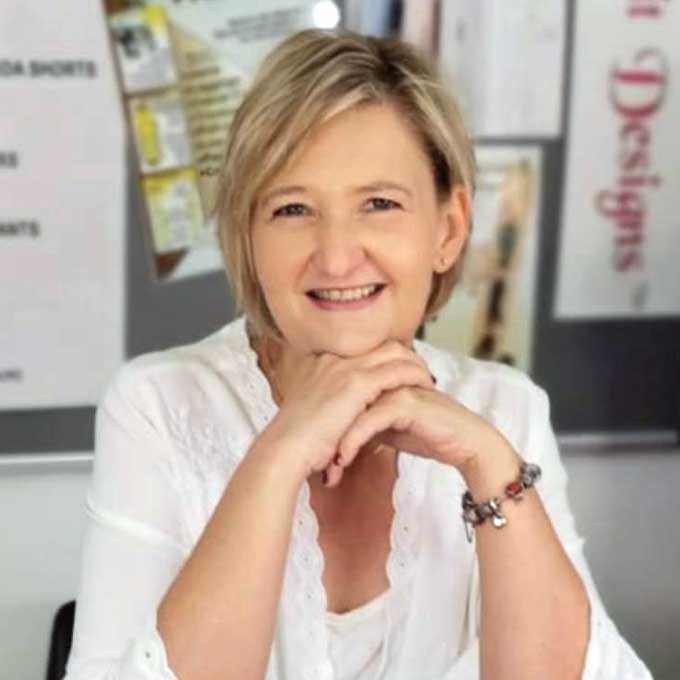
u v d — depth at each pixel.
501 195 1.98
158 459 1.29
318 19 1.88
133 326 1.92
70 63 1.83
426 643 1.31
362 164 1.12
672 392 2.11
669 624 2.20
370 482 1.31
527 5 1.92
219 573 1.11
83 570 1.27
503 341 2.03
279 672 1.27
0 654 2.00
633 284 2.06
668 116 2.01
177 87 1.86
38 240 1.87
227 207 1.20
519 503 1.19
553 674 1.18
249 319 1.28
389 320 1.18
